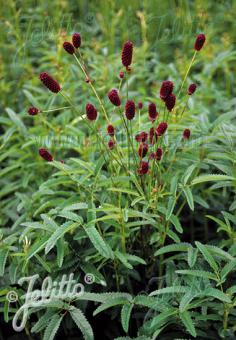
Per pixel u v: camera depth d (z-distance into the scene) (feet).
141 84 3.38
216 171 2.50
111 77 3.01
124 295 1.91
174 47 3.91
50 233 1.98
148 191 2.05
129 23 3.73
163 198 2.17
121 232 2.01
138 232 2.16
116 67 3.18
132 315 2.07
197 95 3.07
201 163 2.22
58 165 2.07
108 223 2.02
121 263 2.11
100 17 3.79
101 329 2.23
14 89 3.51
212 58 3.48
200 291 1.81
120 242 2.12
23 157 2.67
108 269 2.18
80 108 2.96
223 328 1.90
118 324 2.21
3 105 3.38
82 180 2.13
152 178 2.13
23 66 3.40
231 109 3.00
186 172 2.10
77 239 2.03
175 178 2.07
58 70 3.03
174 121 2.51
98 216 2.22
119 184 2.19
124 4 3.85
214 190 2.64
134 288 2.24
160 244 2.11
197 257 2.06
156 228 2.19
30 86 3.05
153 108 2.01
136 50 3.43
